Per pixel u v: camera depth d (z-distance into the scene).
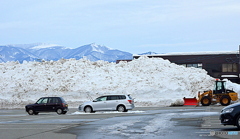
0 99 48.25
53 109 32.62
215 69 85.75
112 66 55.88
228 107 16.72
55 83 50.91
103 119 24.41
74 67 54.94
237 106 16.55
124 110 32.66
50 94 49.03
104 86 49.75
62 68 54.81
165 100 45.31
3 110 41.75
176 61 87.94
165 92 48.94
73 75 52.72
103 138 14.88
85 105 33.00
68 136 15.65
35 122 23.11
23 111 39.12
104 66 56.19
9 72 54.56
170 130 17.25
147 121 22.16
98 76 52.41
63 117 27.39
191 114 27.33
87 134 16.25
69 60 57.91
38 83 51.06
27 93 49.44
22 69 54.97
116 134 16.11
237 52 84.88
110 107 32.72
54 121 23.64
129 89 49.06
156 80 51.47
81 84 50.41
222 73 85.19
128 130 17.55
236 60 84.44
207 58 86.06
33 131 17.86
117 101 32.72
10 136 15.99
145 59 57.59
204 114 27.05
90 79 51.62
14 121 24.31
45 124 21.50
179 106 42.66
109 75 52.75
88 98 48.09
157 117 25.11
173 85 50.22
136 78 51.81
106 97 33.12
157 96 48.44
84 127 19.31
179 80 51.50
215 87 41.97
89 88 49.34
